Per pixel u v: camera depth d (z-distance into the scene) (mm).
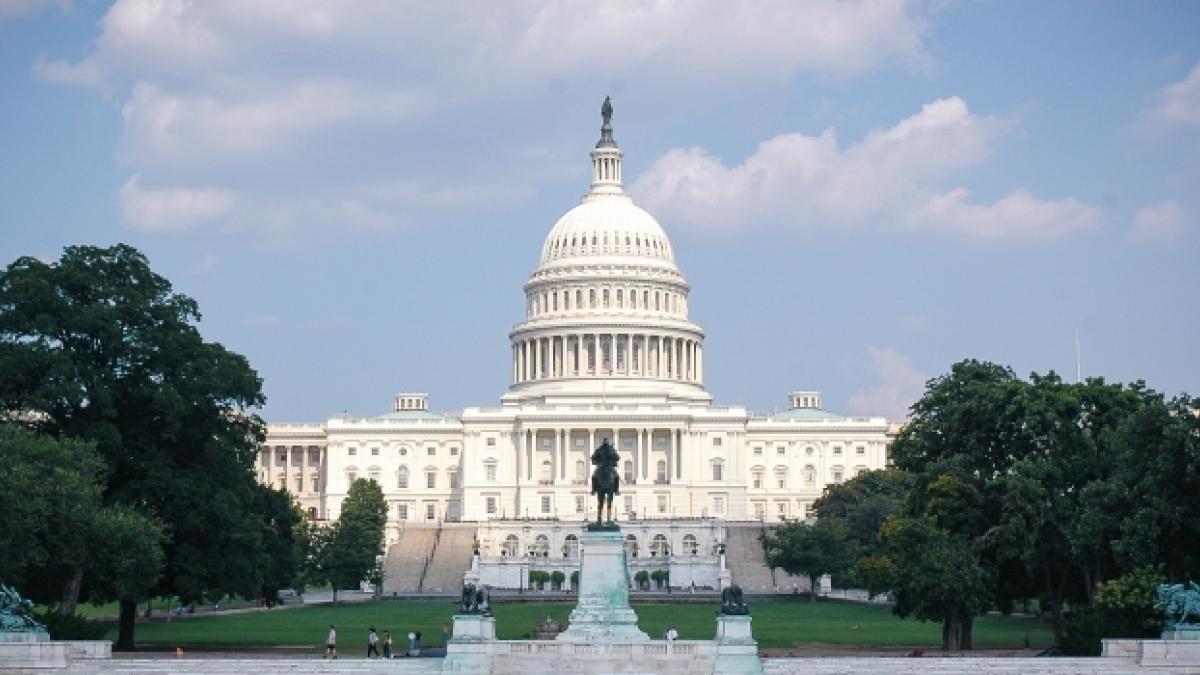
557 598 194125
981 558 116375
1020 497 112438
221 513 112500
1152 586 97875
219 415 119188
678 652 84938
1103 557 111375
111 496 111750
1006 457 122750
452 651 85000
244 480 120312
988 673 86750
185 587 112312
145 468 112812
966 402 123750
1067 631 101188
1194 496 102812
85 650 89938
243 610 173500
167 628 136500
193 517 112125
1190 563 103688
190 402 113062
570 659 84750
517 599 192375
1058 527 113188
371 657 101312
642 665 84500
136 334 113562
